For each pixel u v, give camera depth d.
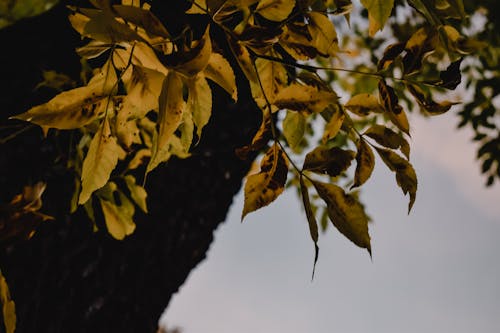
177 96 0.93
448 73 1.02
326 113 1.08
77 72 1.52
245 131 1.95
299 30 1.04
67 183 1.50
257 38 0.99
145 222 1.68
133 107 0.98
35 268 1.40
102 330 1.53
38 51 1.52
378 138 1.04
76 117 0.97
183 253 1.83
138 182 1.67
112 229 1.35
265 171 1.02
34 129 1.46
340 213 1.01
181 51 0.93
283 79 1.07
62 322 1.43
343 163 1.03
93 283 1.51
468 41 1.02
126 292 1.61
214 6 0.98
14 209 1.12
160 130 0.93
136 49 0.98
